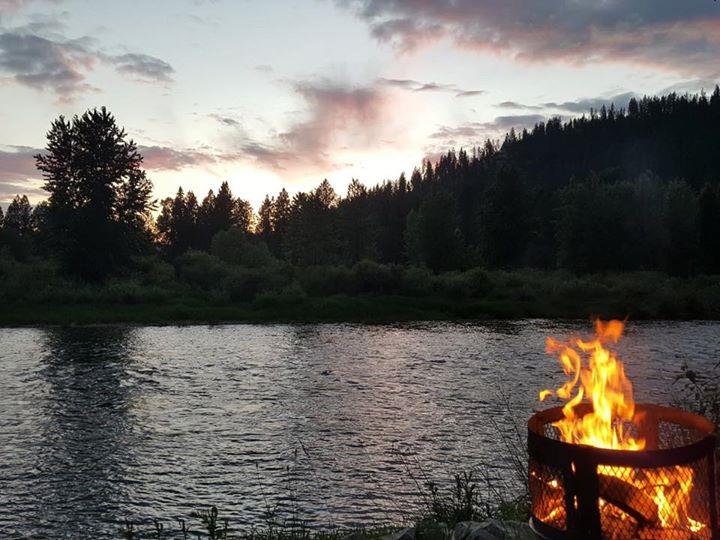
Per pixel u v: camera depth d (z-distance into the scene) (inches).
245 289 2242.9
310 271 2454.5
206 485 491.8
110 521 420.5
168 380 957.8
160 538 385.7
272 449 590.9
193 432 655.8
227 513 430.6
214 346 1353.3
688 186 3484.3
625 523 145.9
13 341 1438.2
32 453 582.2
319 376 989.2
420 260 3548.2
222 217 5831.7
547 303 2178.9
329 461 549.0
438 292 2352.4
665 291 2234.3
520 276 2657.5
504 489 434.3
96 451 588.4
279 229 6245.1
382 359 1162.0
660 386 847.7
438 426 671.1
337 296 2202.3
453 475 499.8
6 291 2097.7
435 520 266.2
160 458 564.7
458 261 3447.3
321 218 3919.8
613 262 3186.5
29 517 429.1
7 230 3735.2
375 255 4626.0
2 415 732.0
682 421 168.4
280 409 759.1
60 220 2405.3
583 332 1599.4
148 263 2642.7
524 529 209.9
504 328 1715.1
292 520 383.9
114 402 802.2
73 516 430.6
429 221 3501.5
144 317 1884.8
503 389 872.9
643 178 3506.4
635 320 1914.4
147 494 472.1
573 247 3240.7
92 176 2445.9
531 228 4001.0
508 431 645.3
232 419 710.5
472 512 274.8
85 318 1841.8
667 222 3272.6
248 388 893.8
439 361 1133.1
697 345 1310.3
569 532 148.9
